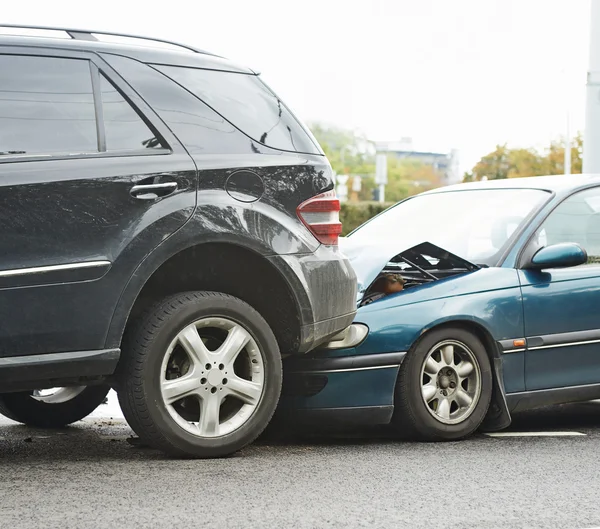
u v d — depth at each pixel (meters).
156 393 5.53
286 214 5.86
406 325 6.54
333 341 6.39
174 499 4.66
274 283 5.93
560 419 7.94
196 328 5.67
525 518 4.46
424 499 4.80
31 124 5.30
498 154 79.69
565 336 7.07
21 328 5.12
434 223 7.74
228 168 5.68
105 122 5.48
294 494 4.83
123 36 5.87
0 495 4.70
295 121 6.12
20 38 5.44
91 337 5.27
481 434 7.02
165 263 5.73
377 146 97.81
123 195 5.36
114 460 5.67
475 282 6.86
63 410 7.27
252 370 5.82
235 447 5.75
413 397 6.58
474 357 6.79
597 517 4.51
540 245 7.19
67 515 4.33
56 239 5.20
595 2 15.17
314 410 6.39
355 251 7.29
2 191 5.10
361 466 5.61
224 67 6.00
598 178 7.79
